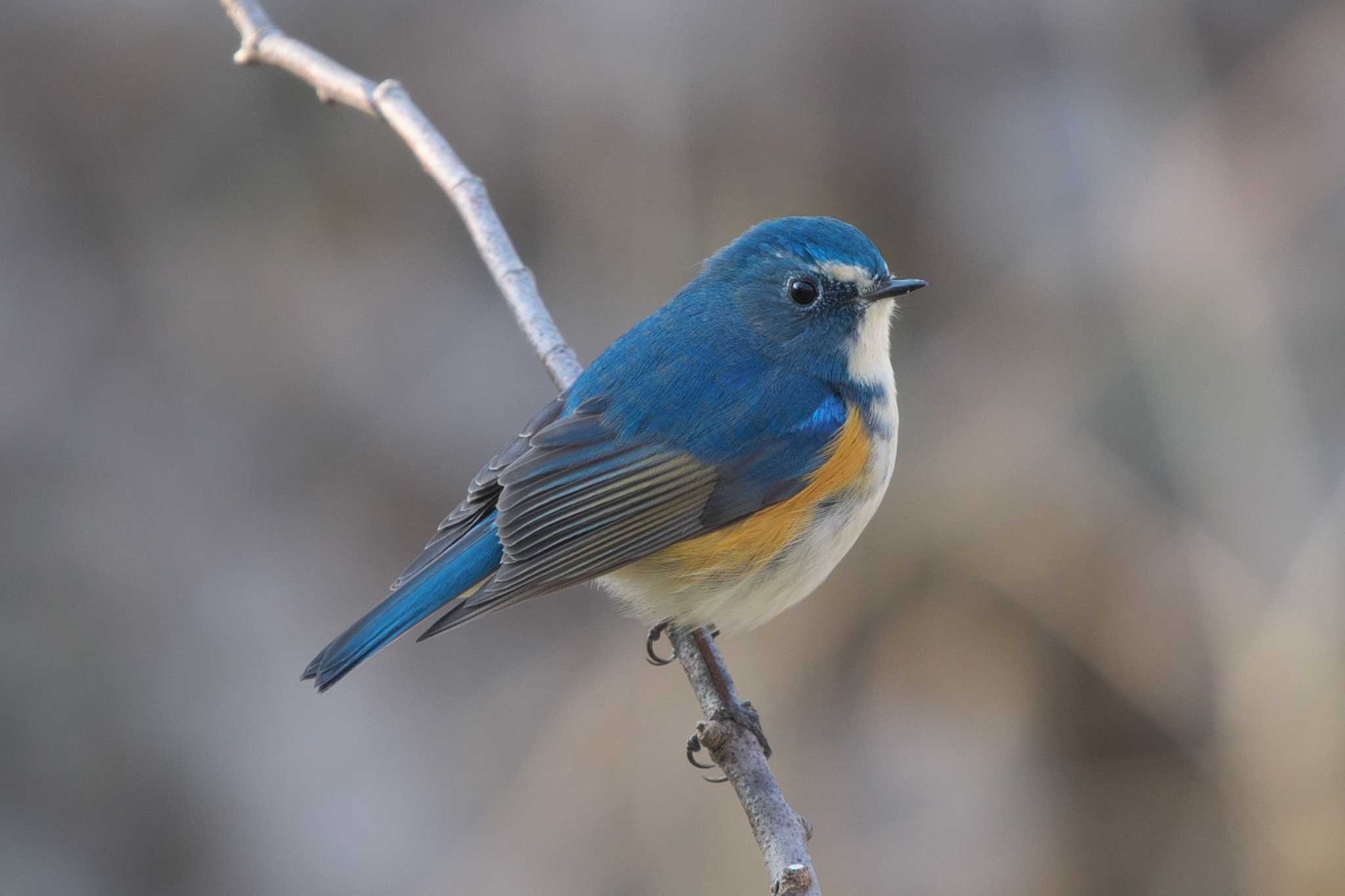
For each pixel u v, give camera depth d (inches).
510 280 331.9
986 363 487.5
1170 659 453.1
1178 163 479.5
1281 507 451.8
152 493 545.6
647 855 430.0
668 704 441.4
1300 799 429.7
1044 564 456.1
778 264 319.3
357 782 503.8
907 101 527.8
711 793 431.2
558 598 519.5
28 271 565.0
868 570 458.9
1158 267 469.4
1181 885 447.8
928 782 446.3
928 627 455.8
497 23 538.0
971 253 514.6
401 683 520.4
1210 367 460.4
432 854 484.4
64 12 573.3
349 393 548.1
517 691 508.7
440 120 538.9
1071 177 513.0
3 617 520.7
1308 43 509.7
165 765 510.6
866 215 519.8
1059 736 460.1
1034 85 528.7
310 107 564.1
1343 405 480.4
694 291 327.0
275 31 354.3
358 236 560.4
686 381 311.1
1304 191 490.3
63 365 557.9
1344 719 428.5
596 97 510.3
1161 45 508.1
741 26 519.5
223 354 558.3
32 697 510.6
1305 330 490.0
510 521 300.8
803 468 307.1
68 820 502.9
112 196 570.6
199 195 569.9
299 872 491.5
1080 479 461.1
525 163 532.1
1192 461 458.0
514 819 444.1
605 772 439.8
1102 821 454.3
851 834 438.9
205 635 529.0
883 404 320.5
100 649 524.7
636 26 514.9
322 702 518.3
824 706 450.6
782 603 315.3
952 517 461.1
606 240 504.4
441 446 536.4
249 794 506.3
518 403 536.4
